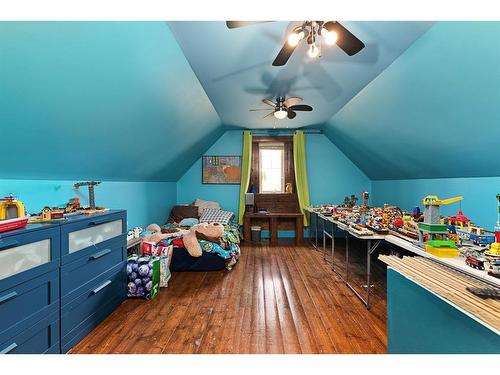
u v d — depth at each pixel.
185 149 4.04
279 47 2.00
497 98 1.65
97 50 1.41
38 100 1.36
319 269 3.39
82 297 1.83
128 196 3.37
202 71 2.41
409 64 2.07
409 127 2.70
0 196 1.71
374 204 5.16
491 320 0.87
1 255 1.26
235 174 5.29
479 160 2.28
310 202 5.30
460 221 1.95
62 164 2.02
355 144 4.30
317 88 2.86
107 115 1.91
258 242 4.91
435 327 1.12
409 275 1.32
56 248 1.59
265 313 2.21
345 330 1.96
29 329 1.39
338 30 1.53
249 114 4.02
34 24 1.08
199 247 3.28
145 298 2.47
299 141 5.15
